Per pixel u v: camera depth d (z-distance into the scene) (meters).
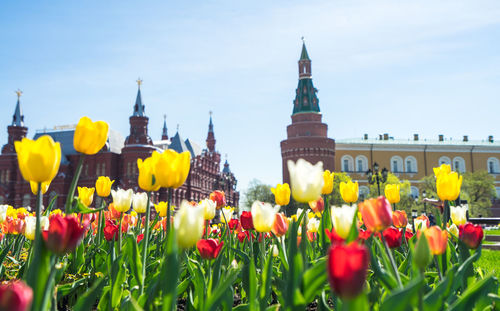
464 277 2.37
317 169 1.78
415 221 4.68
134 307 1.59
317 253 3.55
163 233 4.70
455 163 73.12
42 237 1.45
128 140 69.12
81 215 3.60
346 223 1.94
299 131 70.62
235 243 4.04
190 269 2.48
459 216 3.09
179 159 2.01
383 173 31.20
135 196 3.54
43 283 1.42
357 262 1.05
